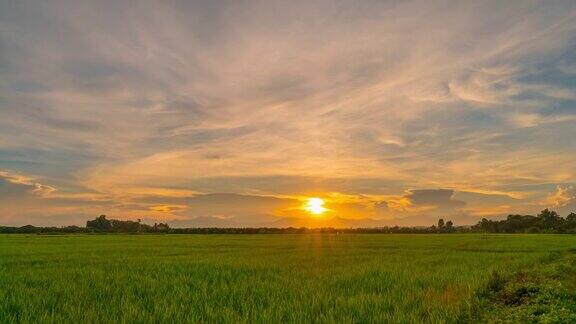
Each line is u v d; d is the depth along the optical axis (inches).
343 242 2317.9
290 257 1213.7
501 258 1186.6
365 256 1252.5
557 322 416.8
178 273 809.5
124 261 1078.4
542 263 1042.1
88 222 5876.0
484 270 845.2
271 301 508.4
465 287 610.2
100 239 2684.5
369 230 6289.4
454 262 1058.1
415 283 669.9
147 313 447.5
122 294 569.3
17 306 484.1
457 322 426.3
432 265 976.9
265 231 5206.7
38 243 2091.5
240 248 1718.8
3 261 1075.3
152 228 5792.3
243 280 703.1
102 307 487.8
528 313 452.4
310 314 447.8
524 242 2276.1
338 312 452.8
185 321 421.4
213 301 516.4
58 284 653.9
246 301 511.8
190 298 541.0
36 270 858.1
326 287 621.3
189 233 4768.7
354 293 582.2
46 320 417.4
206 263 1011.3
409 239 2829.7
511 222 5895.7
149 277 743.7
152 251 1507.1
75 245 1911.9
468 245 1975.9
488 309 491.5
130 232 4968.0
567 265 896.9
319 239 2807.6
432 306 477.4
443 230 6579.7
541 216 5895.7
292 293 569.0
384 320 421.4
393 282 684.7
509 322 424.5
